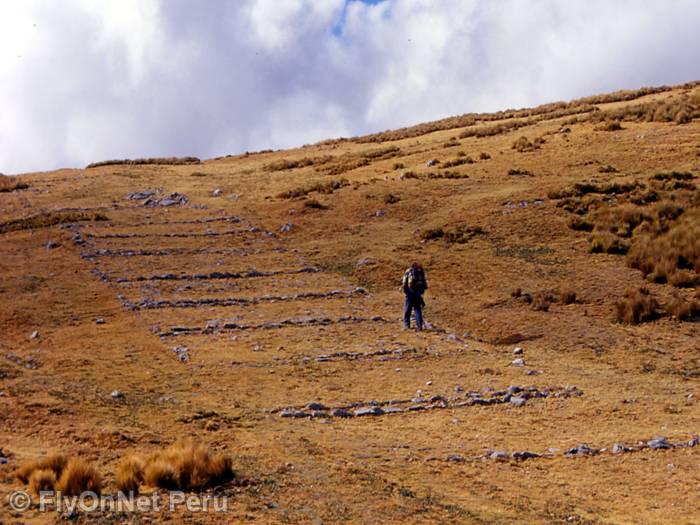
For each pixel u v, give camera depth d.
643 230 29.64
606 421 14.48
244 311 24.00
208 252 31.52
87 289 26.25
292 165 53.91
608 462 12.20
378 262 29.11
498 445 13.05
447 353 19.83
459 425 14.26
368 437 13.38
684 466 12.01
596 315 22.95
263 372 17.94
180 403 14.88
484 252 29.16
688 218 29.70
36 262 29.81
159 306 24.36
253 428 13.43
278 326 22.38
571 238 29.84
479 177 40.09
